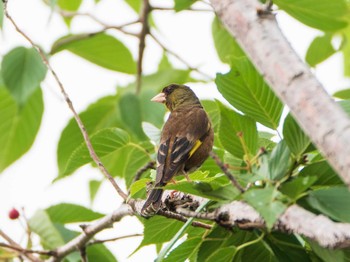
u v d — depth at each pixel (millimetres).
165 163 12039
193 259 10117
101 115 16906
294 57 7137
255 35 7410
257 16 7488
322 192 8500
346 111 9055
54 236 12562
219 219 8859
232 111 9836
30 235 12195
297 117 6887
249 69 9680
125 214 11234
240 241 9367
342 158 6477
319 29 12977
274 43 7285
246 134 9836
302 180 8039
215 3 7781
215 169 12648
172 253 9906
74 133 16250
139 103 15859
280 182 8391
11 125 16906
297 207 7938
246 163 9242
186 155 12305
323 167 8859
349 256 8773
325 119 6664
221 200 8680
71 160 12250
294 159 8883
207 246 9531
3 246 11203
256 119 9781
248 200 7707
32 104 16812
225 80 9781
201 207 9070
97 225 11656
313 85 6867
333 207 8367
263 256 9367
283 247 9188
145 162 12969
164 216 9844
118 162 16141
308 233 7688
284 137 8875
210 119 13000
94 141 12109
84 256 12039
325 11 12555
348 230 7402
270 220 7500
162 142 12414
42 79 13836
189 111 13227
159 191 9812
